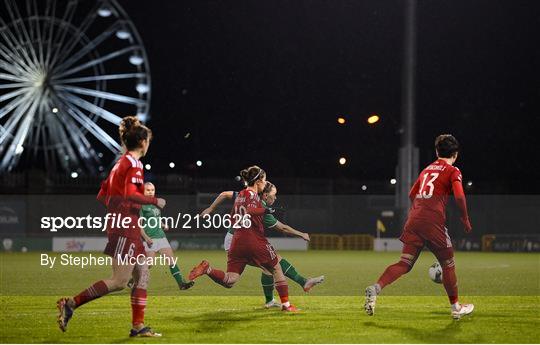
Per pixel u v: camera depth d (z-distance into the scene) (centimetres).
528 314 1858
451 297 1741
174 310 1952
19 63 7181
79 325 1664
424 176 1759
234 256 1902
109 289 1497
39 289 2711
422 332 1572
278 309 1973
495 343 1452
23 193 7169
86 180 7338
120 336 1525
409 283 2955
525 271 3822
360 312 1898
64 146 7469
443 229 1731
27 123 7188
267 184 2141
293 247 7606
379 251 7200
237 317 1803
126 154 1518
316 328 1623
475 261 4978
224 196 2086
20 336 1523
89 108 7581
